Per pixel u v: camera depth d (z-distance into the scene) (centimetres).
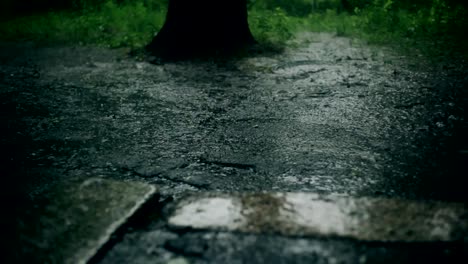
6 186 245
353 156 278
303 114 365
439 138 301
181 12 633
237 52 614
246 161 277
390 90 426
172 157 286
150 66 561
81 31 832
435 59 554
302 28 898
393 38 716
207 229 183
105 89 457
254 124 344
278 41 709
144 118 364
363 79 473
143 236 182
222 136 321
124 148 302
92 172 266
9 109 390
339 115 359
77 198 208
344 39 752
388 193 229
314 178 250
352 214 191
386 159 271
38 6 1192
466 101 378
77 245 172
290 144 301
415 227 180
